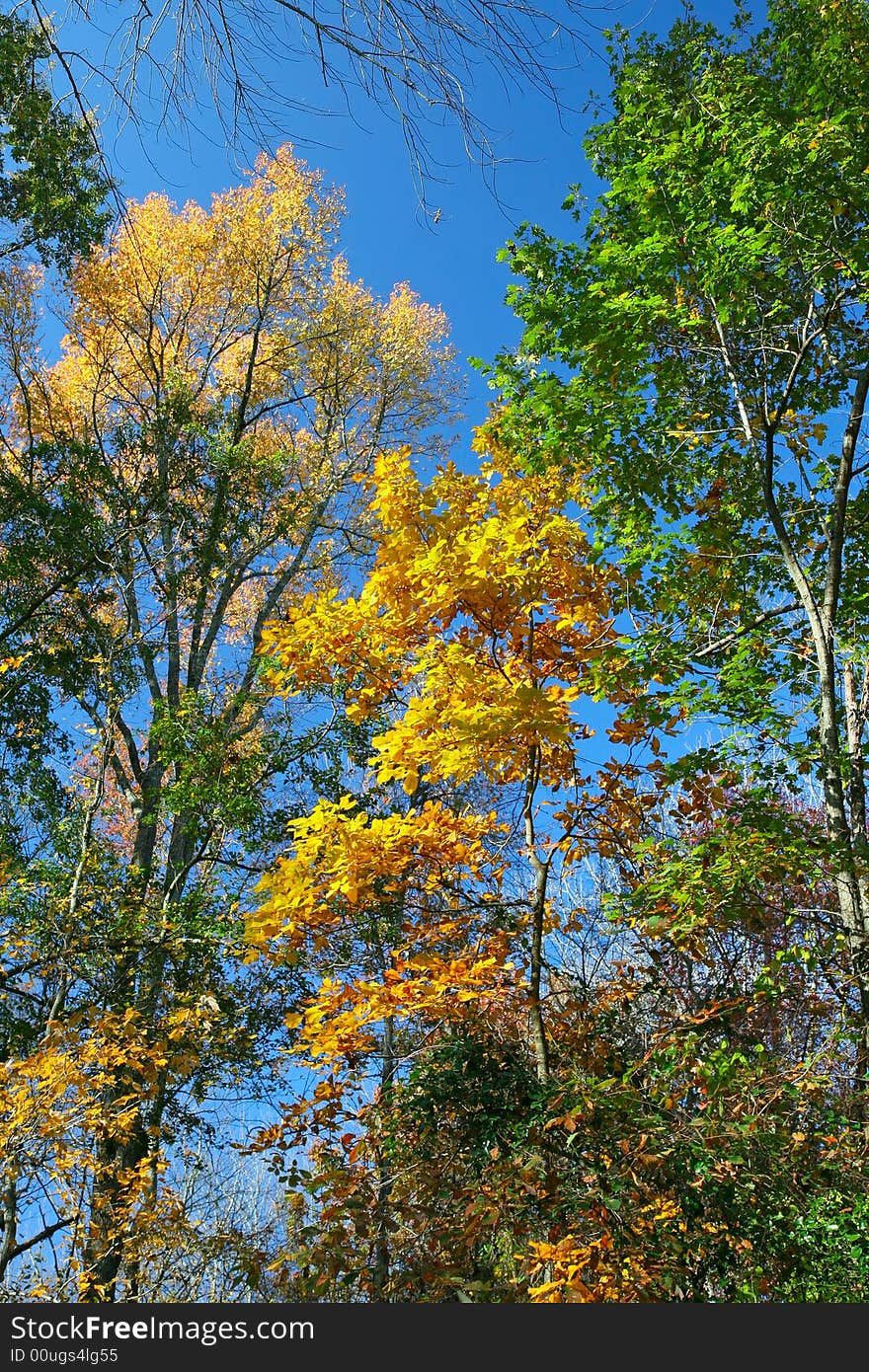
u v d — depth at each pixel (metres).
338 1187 5.44
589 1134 5.02
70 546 12.23
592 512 7.28
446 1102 5.68
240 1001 10.32
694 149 6.26
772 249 6.12
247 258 16.91
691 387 7.79
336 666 6.82
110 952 8.88
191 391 16.02
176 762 12.10
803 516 8.20
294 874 5.48
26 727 11.57
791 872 5.79
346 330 17.97
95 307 16.06
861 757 7.72
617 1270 4.70
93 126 2.94
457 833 5.95
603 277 6.68
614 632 6.63
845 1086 6.03
